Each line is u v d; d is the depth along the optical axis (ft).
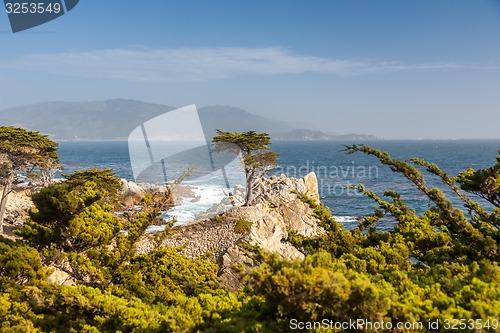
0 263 41.98
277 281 22.17
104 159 483.10
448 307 23.75
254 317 27.45
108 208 56.39
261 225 107.24
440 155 599.98
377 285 25.76
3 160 122.93
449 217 39.19
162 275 47.21
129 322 31.48
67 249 48.93
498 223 41.81
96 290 36.37
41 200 45.60
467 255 37.81
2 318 36.76
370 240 44.96
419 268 39.06
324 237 46.32
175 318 29.68
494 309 21.25
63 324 35.65
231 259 93.20
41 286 39.58
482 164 423.64
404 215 47.34
